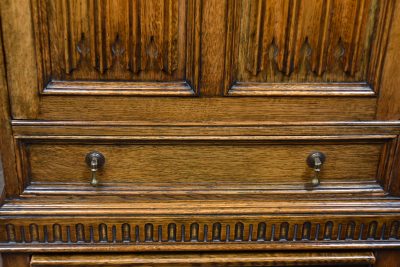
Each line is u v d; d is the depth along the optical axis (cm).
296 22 88
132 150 95
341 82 93
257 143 96
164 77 91
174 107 92
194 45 88
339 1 88
